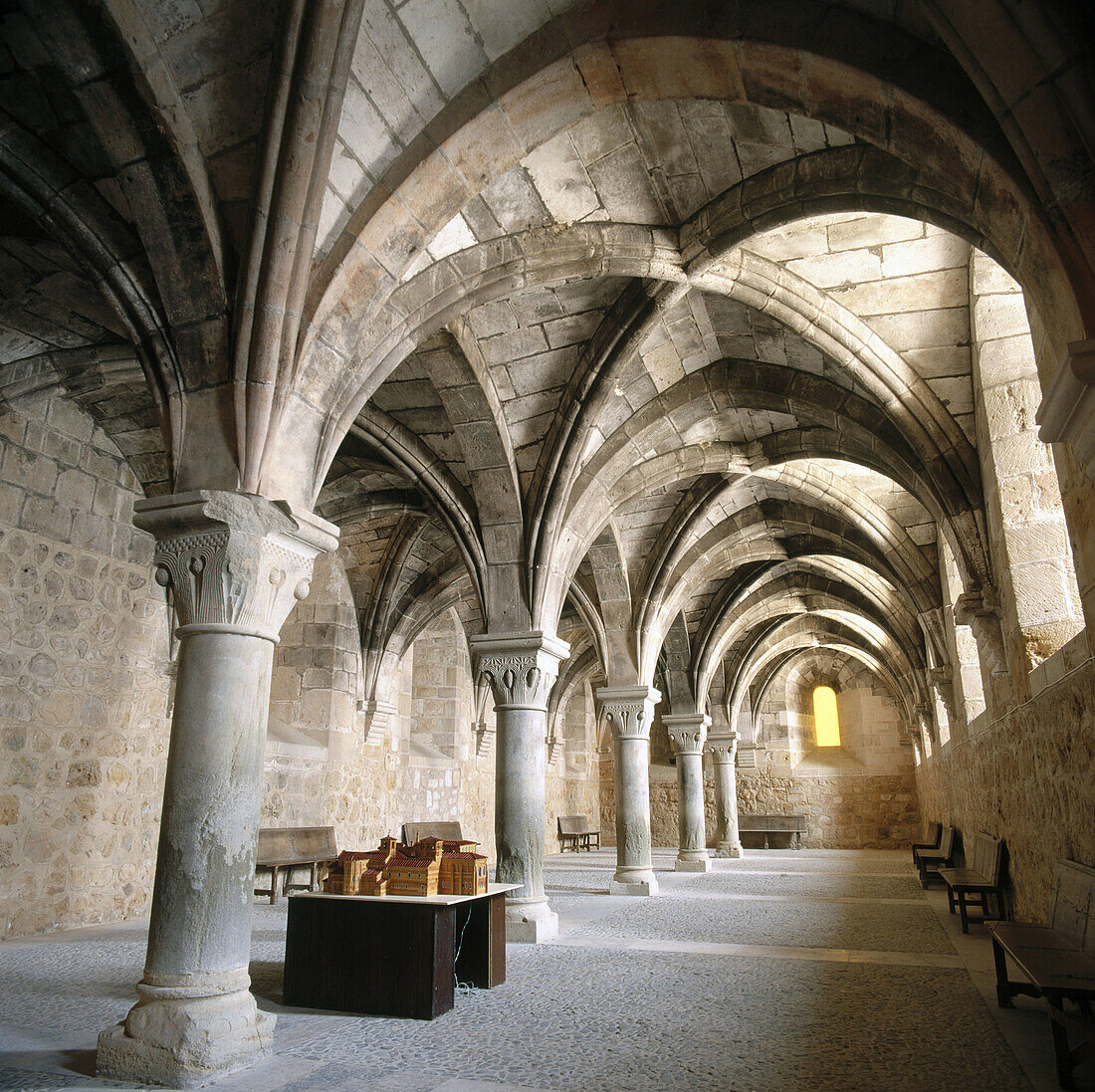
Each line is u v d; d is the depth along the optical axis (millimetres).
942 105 3346
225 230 4289
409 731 14453
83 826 7672
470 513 7883
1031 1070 3570
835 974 5703
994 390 6059
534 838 7391
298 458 4367
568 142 4996
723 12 3908
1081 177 2807
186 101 4109
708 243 5617
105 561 8164
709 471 9391
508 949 6711
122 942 6746
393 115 4328
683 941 7094
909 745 21641
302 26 3807
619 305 6648
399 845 5270
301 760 11203
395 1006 4551
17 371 6902
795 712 22797
